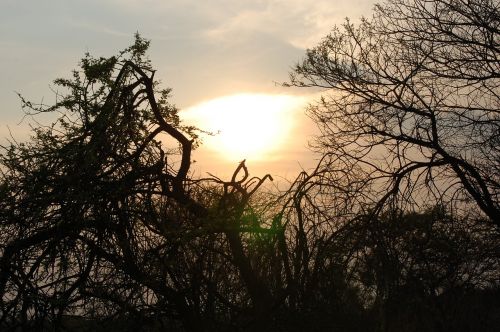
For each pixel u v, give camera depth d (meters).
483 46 14.98
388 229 11.34
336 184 11.27
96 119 9.70
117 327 9.62
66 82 9.87
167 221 9.91
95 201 9.49
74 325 9.77
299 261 10.33
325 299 10.47
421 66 14.98
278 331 10.42
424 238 11.87
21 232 9.41
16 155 9.53
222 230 9.99
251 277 10.17
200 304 10.17
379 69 15.38
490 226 14.20
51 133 9.73
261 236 10.43
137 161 9.91
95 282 9.45
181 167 10.15
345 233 10.76
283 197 10.73
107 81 9.91
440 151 14.15
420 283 11.30
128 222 9.65
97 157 9.59
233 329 10.28
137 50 10.28
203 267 10.07
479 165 14.98
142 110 10.09
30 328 9.28
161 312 10.03
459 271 12.65
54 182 9.47
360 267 10.73
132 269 9.49
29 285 9.16
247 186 10.52
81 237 9.42
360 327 10.57
